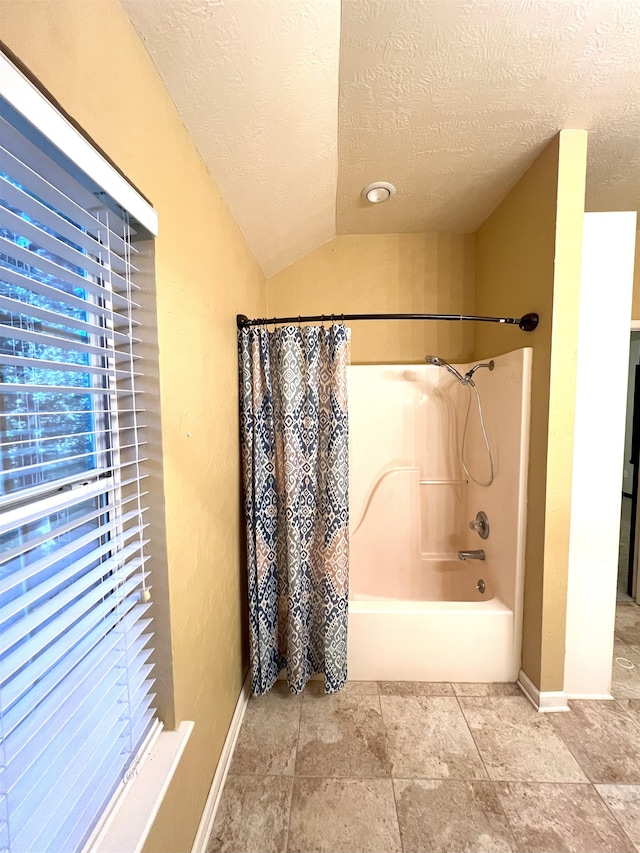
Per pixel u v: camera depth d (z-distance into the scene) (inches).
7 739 19.1
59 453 27.6
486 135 54.3
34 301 26.4
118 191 25.7
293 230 72.9
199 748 41.1
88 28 23.3
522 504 62.1
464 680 64.5
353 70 42.4
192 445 39.8
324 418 61.5
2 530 18.6
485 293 80.7
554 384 56.3
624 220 56.3
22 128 19.1
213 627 46.4
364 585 88.8
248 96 37.9
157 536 33.5
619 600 93.5
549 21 37.7
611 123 52.3
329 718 57.7
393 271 87.8
